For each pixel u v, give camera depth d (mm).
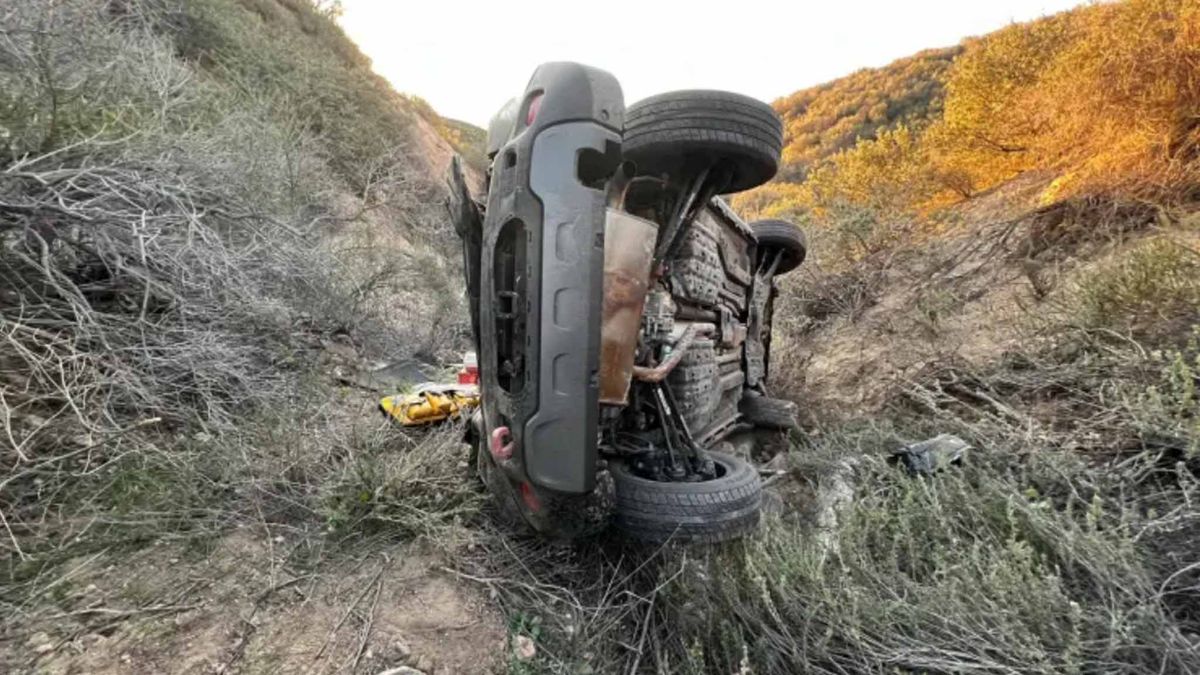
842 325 6848
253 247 3477
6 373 2252
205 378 2658
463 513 2330
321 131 8906
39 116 2928
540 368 1691
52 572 1736
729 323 3518
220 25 8273
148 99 4199
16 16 3215
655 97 2434
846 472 3115
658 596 1976
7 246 2471
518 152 1754
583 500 1877
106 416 2219
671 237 2439
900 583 1932
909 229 7836
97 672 1458
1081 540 1833
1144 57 5051
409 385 3787
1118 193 5090
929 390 4035
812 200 11516
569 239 1674
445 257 8320
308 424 2852
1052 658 1544
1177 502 2158
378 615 1815
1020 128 8023
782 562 1965
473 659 1729
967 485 2475
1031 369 3648
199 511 2107
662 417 2369
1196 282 3186
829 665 1678
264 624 1708
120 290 2805
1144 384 2822
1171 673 1500
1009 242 6027
